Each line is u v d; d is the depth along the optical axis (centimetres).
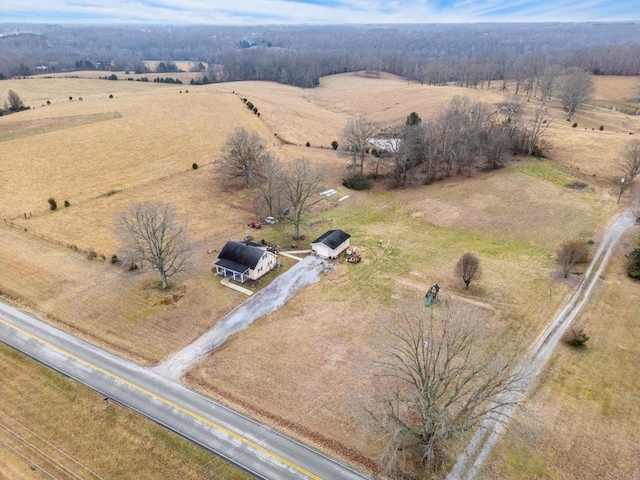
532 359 3984
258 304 4831
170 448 3181
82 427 3359
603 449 3139
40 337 4297
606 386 3678
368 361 3978
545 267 5469
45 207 6862
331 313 4672
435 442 3073
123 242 5731
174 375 3850
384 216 7119
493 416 3400
